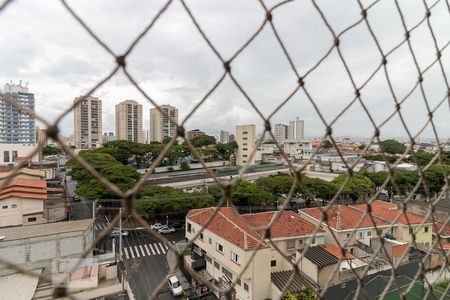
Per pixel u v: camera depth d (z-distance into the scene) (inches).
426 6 63.3
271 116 46.1
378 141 58.1
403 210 63.2
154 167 36.9
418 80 62.6
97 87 33.5
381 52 56.6
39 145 30.4
